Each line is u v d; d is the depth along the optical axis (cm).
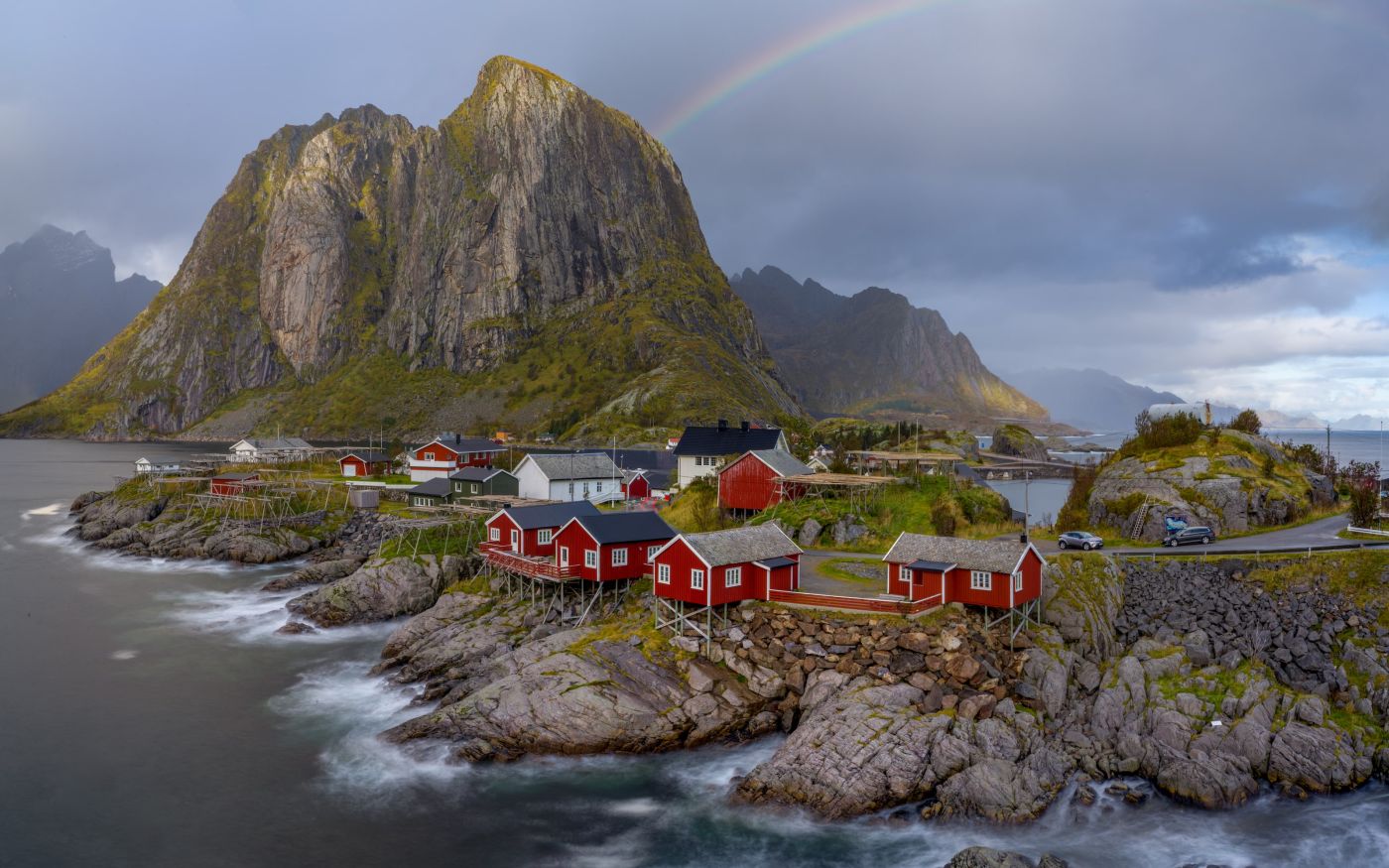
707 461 10631
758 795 4197
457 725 4897
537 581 6631
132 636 7150
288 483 12369
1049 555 5972
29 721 5381
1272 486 7281
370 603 7519
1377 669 4700
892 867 3694
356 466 15050
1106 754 4334
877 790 4075
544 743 4697
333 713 5484
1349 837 3781
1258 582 5547
